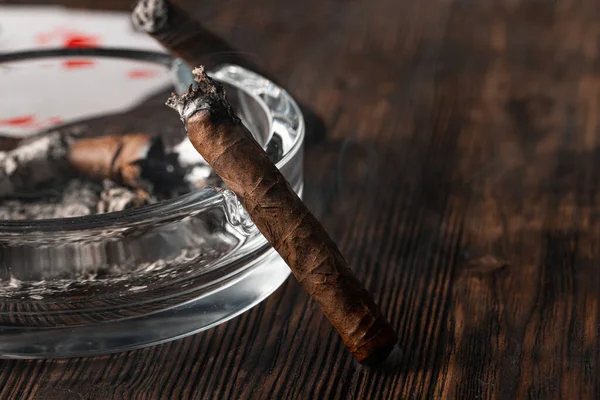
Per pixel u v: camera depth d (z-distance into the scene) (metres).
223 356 0.45
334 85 0.68
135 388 0.43
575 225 0.53
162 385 0.44
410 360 0.45
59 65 0.55
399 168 0.58
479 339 0.46
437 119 0.63
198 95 0.41
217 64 0.53
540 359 0.45
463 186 0.56
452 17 0.83
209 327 0.46
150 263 0.43
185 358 0.45
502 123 0.63
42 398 0.43
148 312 0.44
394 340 0.43
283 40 0.77
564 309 0.48
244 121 0.51
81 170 0.53
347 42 0.77
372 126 0.62
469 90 0.67
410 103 0.65
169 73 0.56
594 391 0.43
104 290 0.43
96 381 0.44
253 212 0.41
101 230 0.42
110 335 0.44
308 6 0.85
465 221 0.53
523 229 0.53
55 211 0.51
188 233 0.43
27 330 0.44
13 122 0.56
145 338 0.45
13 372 0.44
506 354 0.45
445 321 0.47
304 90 0.67
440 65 0.72
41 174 0.53
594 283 0.49
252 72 0.51
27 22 0.80
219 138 0.40
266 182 0.41
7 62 0.54
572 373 0.44
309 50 0.75
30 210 0.52
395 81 0.69
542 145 0.60
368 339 0.42
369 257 0.51
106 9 0.84
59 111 0.56
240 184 0.41
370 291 0.49
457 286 0.49
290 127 0.48
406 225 0.53
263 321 0.47
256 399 0.43
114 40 0.75
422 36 0.78
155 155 0.53
